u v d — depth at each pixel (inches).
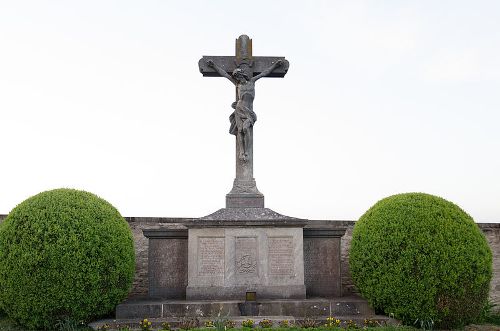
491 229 455.2
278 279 380.2
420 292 328.8
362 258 357.1
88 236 332.2
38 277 319.0
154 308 352.8
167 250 394.9
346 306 362.6
